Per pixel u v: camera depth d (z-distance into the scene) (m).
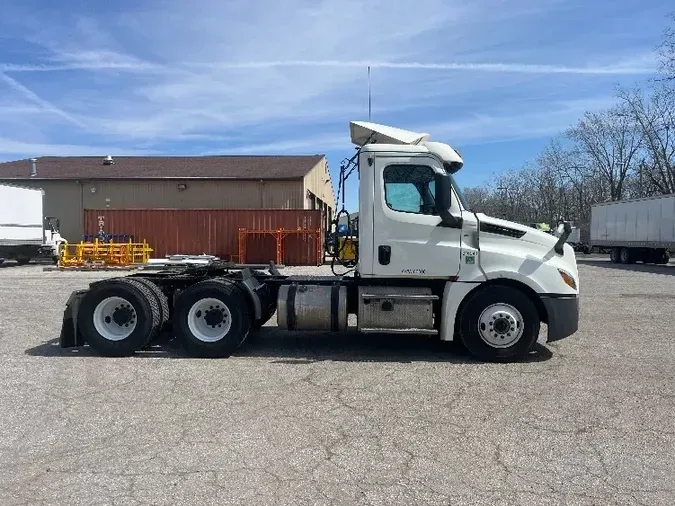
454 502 3.78
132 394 6.14
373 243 7.70
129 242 28.36
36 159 42.16
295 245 28.28
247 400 5.94
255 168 37.28
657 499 3.84
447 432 5.05
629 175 53.62
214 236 28.80
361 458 4.48
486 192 58.44
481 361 7.70
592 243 36.66
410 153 7.70
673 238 28.64
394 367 7.38
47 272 24.20
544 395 6.16
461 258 7.62
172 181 34.81
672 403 5.89
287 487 3.98
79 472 4.20
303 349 8.47
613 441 4.86
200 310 7.96
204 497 3.83
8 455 4.50
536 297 7.74
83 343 8.18
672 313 12.35
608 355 8.12
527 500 3.81
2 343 8.84
